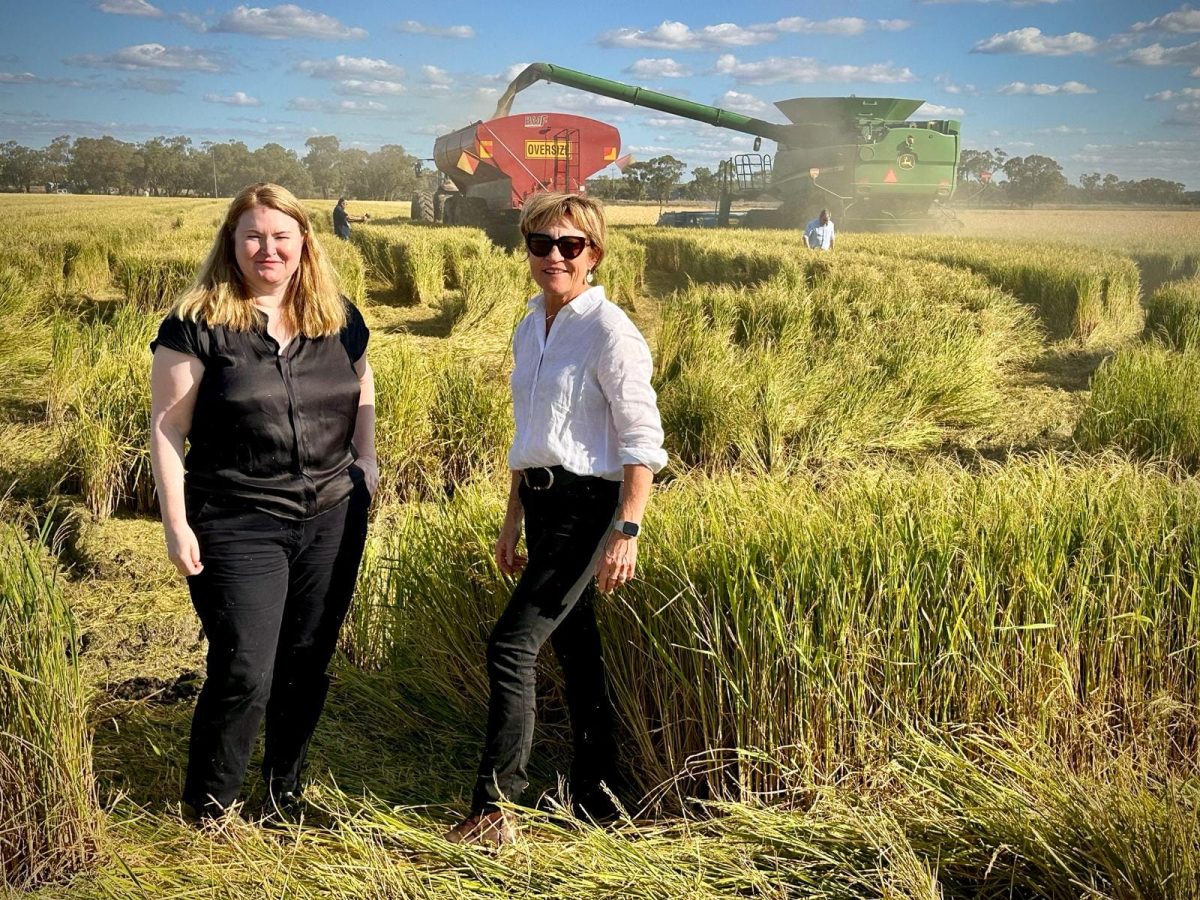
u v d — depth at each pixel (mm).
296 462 2621
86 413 6207
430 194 30344
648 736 2928
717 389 7250
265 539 2609
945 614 2830
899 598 2775
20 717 2477
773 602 2730
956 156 26922
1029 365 11023
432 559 3441
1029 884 2295
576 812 2828
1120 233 37625
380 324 13172
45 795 2502
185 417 2578
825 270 14539
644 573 2953
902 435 7527
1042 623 2918
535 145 24375
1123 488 3549
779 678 2734
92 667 3875
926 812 2475
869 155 26172
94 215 41469
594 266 2717
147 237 19531
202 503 2594
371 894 2307
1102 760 2838
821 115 27438
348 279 13953
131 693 3633
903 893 2178
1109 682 2996
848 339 9891
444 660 3352
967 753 2811
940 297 12945
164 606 4523
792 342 9375
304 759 2871
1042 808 2363
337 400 2709
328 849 2580
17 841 2494
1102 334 12453
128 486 5930
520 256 17031
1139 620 2959
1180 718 3002
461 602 3287
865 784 2707
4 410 7699
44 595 2631
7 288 10609
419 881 2344
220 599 2582
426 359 7723
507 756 2637
